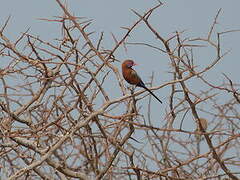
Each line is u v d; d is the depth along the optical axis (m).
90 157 12.70
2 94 12.64
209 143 12.41
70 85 12.33
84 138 12.70
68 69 12.33
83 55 12.57
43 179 12.60
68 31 12.46
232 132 12.53
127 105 12.66
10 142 12.20
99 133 12.53
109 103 11.91
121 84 12.69
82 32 12.52
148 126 12.04
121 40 12.42
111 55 12.48
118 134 12.45
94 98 12.41
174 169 12.10
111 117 12.13
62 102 12.30
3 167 12.04
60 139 11.34
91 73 12.33
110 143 12.27
